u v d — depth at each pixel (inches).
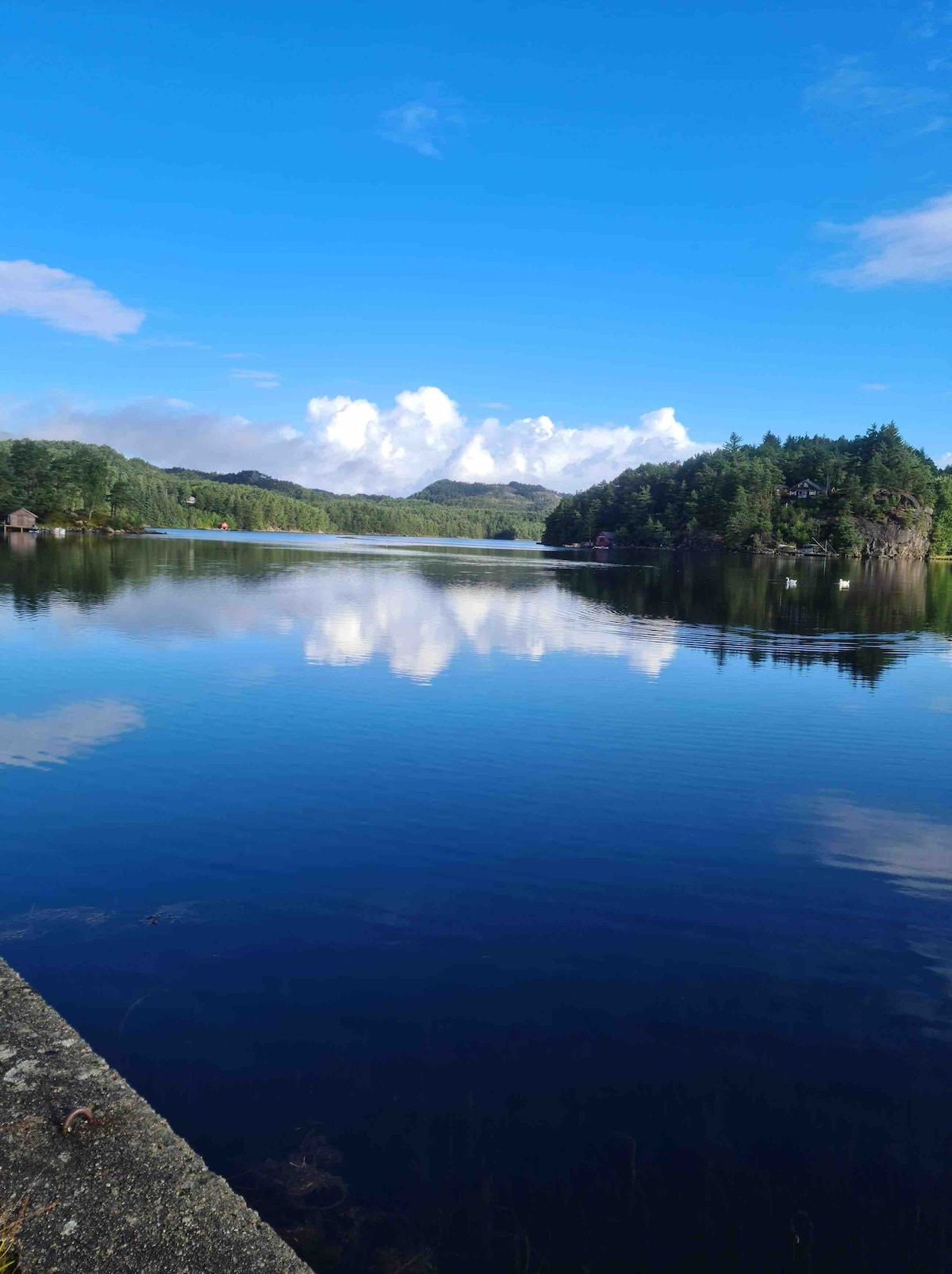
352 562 3006.9
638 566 3806.6
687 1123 216.4
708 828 432.1
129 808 434.9
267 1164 196.4
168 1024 246.2
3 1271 121.8
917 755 578.6
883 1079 235.1
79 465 4972.9
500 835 413.1
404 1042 243.3
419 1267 172.4
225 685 737.0
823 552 5032.0
